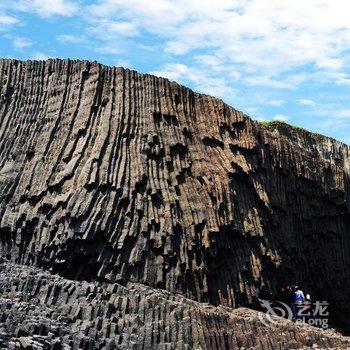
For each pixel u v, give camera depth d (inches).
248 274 1088.8
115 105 1123.9
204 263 1015.0
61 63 1187.9
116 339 763.4
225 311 950.4
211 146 1178.0
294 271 1217.4
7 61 1194.0
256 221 1154.0
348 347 960.3
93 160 1024.9
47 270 940.0
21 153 1069.1
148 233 987.9
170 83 1202.6
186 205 1053.2
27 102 1147.9
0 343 589.3
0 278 831.1
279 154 1296.8
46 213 984.9
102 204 979.3
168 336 802.2
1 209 991.6
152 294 883.4
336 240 1434.5
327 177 1454.2
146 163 1064.2
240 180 1173.7
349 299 1396.4
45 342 634.8
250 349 842.2
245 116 1258.0
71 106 1129.4
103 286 903.7
